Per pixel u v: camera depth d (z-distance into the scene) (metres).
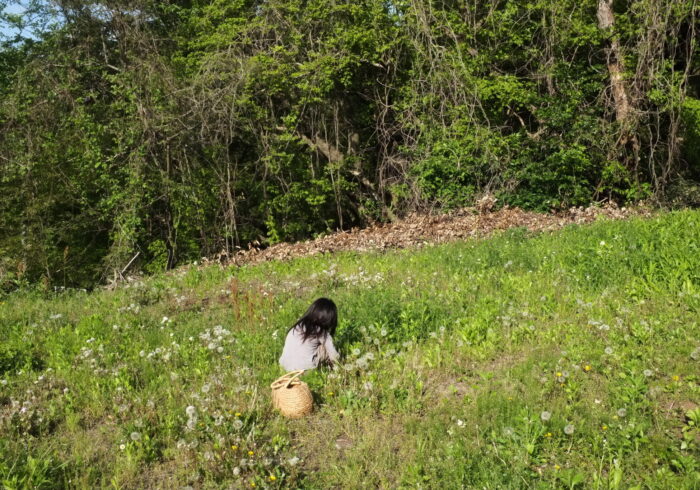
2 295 12.52
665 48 18.47
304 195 21.16
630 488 3.71
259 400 5.44
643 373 5.22
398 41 18.02
